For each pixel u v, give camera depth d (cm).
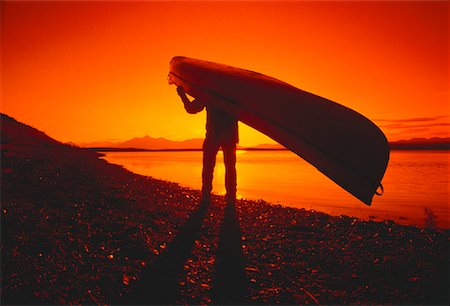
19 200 602
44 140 2853
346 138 478
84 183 888
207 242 492
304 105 516
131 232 502
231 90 573
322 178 1745
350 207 923
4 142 1820
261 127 538
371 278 386
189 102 688
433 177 1756
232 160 688
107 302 320
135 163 2958
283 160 4206
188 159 4147
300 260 436
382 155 466
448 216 817
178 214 644
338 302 336
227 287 361
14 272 346
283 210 725
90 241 453
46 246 414
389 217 798
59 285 336
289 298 342
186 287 356
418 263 427
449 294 351
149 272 385
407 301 338
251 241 504
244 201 815
